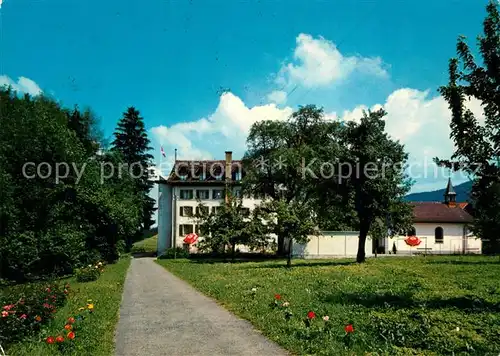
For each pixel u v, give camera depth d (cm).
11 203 3447
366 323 1021
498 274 2291
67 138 4109
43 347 914
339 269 2831
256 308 1295
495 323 1019
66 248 3438
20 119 3991
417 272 2477
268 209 3494
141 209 6512
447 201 6881
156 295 1792
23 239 3312
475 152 1138
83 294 1828
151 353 871
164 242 6756
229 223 4606
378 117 3456
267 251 5584
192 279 2445
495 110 1137
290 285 1880
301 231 3328
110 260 4519
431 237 6116
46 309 1184
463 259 3903
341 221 4056
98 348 902
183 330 1073
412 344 856
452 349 815
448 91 1158
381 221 3575
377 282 1978
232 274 2664
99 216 4394
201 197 6594
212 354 853
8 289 1383
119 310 1402
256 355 841
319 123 5153
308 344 875
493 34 1132
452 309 1220
